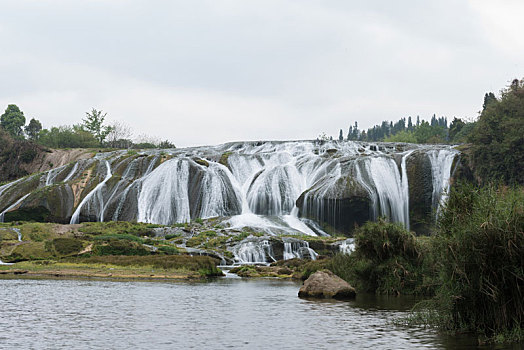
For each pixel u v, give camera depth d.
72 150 103.25
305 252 50.50
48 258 44.69
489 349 13.65
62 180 79.50
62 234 53.06
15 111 183.75
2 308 21.41
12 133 179.50
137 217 71.56
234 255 49.84
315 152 90.31
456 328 16.58
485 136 70.06
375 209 68.69
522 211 15.49
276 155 85.44
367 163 73.75
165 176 75.88
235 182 78.50
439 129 179.38
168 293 27.86
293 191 74.62
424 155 73.19
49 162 100.00
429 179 71.62
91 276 37.38
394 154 75.50
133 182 75.62
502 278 15.20
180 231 58.12
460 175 70.94
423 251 28.83
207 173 76.38
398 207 70.62
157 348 13.88
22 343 14.40
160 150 97.31
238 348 13.97
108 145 140.75
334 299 25.91
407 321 18.36
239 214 74.00
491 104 75.31
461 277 15.80
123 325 17.48
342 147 90.81
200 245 51.88
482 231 15.52
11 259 44.34
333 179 71.19
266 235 54.03
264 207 74.06
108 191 74.06
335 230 67.44
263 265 47.34
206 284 33.84
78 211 70.62
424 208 70.81
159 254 46.75
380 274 29.36
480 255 15.41
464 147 77.50
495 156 67.94
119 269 39.91
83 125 151.75
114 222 60.88
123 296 26.14
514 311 15.20
